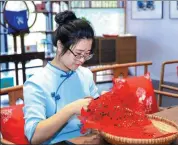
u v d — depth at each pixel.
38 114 1.14
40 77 1.25
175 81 4.98
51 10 4.53
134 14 5.52
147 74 1.94
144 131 1.08
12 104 1.39
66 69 1.33
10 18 3.35
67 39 1.19
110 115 1.12
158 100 2.18
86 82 1.45
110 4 5.39
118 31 5.59
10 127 1.29
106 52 4.55
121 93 1.23
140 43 5.54
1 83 3.30
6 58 3.31
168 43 5.07
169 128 1.13
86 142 1.11
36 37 4.23
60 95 1.31
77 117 1.22
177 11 4.82
